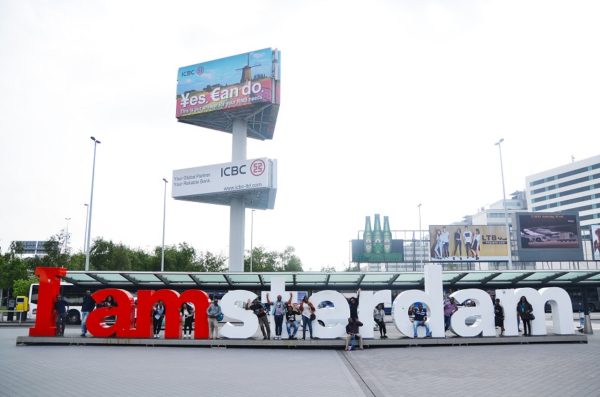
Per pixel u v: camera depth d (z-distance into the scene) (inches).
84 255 2664.9
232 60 2117.4
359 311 806.5
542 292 856.9
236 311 796.0
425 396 385.7
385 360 621.0
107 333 815.7
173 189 2171.5
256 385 434.9
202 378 473.1
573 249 2420.0
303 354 697.6
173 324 806.5
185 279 1120.2
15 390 403.9
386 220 2610.7
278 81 2080.5
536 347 767.1
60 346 785.6
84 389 409.7
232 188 2049.7
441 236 2459.4
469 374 498.6
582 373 498.3
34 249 4945.9
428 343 799.1
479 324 823.1
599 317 1753.2
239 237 2101.4
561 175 5423.2
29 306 1526.8
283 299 824.9
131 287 1146.0
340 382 453.4
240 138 2140.7
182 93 2178.9
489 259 2443.4
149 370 525.0
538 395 386.9
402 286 1171.9
